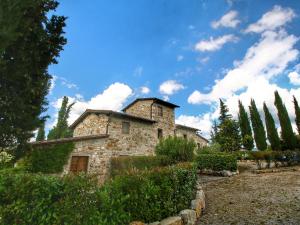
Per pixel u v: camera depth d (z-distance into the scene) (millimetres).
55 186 3326
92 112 19641
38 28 5387
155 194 4801
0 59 4168
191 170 7625
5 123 5070
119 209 3791
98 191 3625
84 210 3365
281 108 29297
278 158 19297
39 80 5617
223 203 7965
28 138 5723
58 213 3201
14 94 5051
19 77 5094
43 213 3170
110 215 3570
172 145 15680
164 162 14945
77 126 22609
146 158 15555
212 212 6949
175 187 5816
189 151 15266
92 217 3361
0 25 3889
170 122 24672
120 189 4090
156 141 22094
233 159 15695
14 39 4113
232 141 24984
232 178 13742
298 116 30641
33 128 5648
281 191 9156
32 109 5613
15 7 4121
